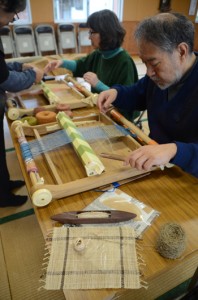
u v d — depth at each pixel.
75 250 0.52
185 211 0.63
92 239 0.54
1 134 1.22
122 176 0.72
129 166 0.73
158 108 0.97
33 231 1.38
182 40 0.66
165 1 5.18
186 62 0.74
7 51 4.26
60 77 1.68
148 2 5.11
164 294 1.06
